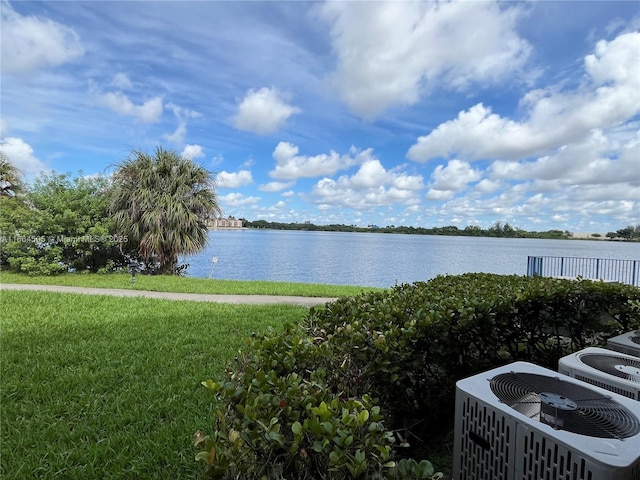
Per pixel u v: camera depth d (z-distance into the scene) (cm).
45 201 1217
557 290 341
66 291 862
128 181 1326
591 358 201
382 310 241
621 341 242
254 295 889
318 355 166
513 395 148
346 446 93
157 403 285
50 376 334
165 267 1360
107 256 1327
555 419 127
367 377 177
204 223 1417
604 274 1285
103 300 728
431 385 238
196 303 722
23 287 927
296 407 117
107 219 1272
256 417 107
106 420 260
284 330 204
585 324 349
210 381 135
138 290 924
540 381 162
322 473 98
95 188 1323
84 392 303
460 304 258
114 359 381
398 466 98
